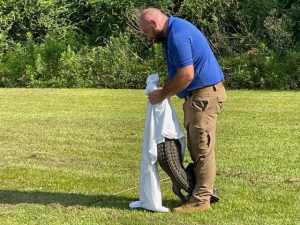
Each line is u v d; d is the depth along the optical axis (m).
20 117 11.77
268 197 5.83
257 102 13.65
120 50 19.20
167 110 5.29
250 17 19.23
